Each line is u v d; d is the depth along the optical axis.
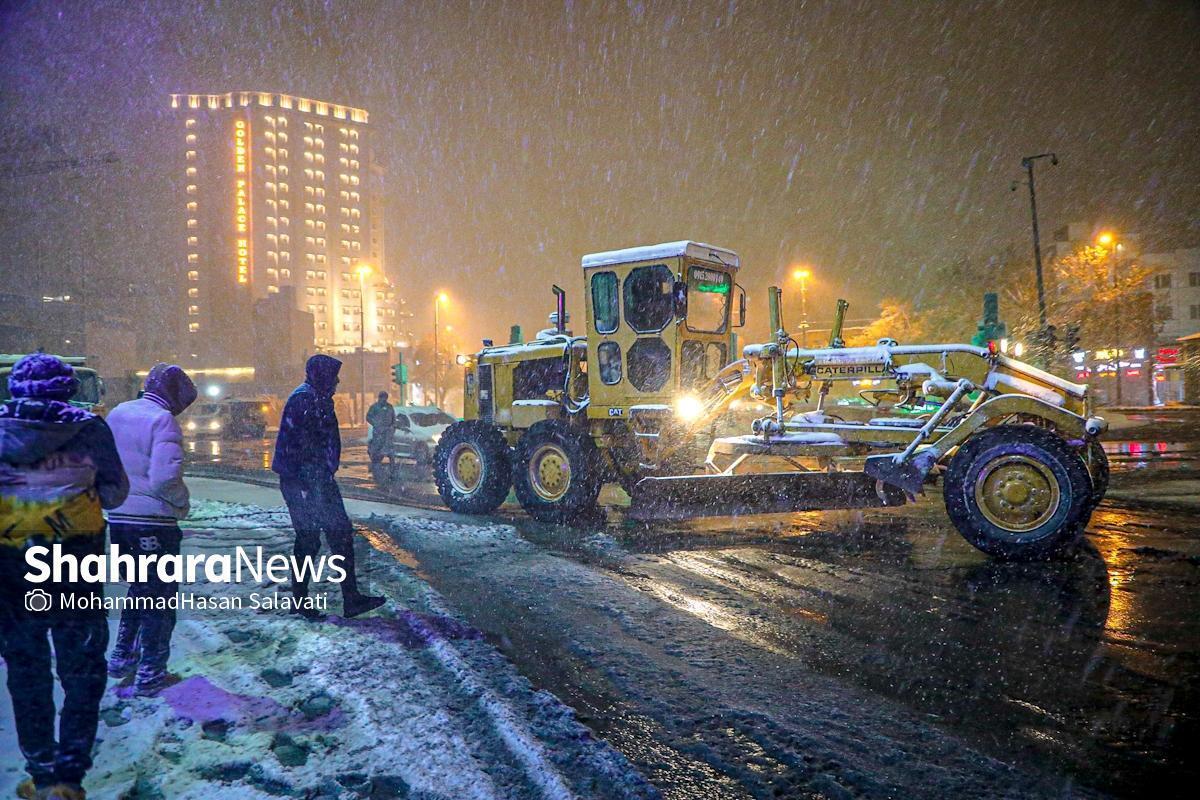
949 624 5.20
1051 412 7.09
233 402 37.41
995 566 6.70
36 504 2.94
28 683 2.94
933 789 3.19
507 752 3.44
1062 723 3.75
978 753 3.47
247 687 4.09
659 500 8.57
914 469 7.36
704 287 9.70
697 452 9.85
